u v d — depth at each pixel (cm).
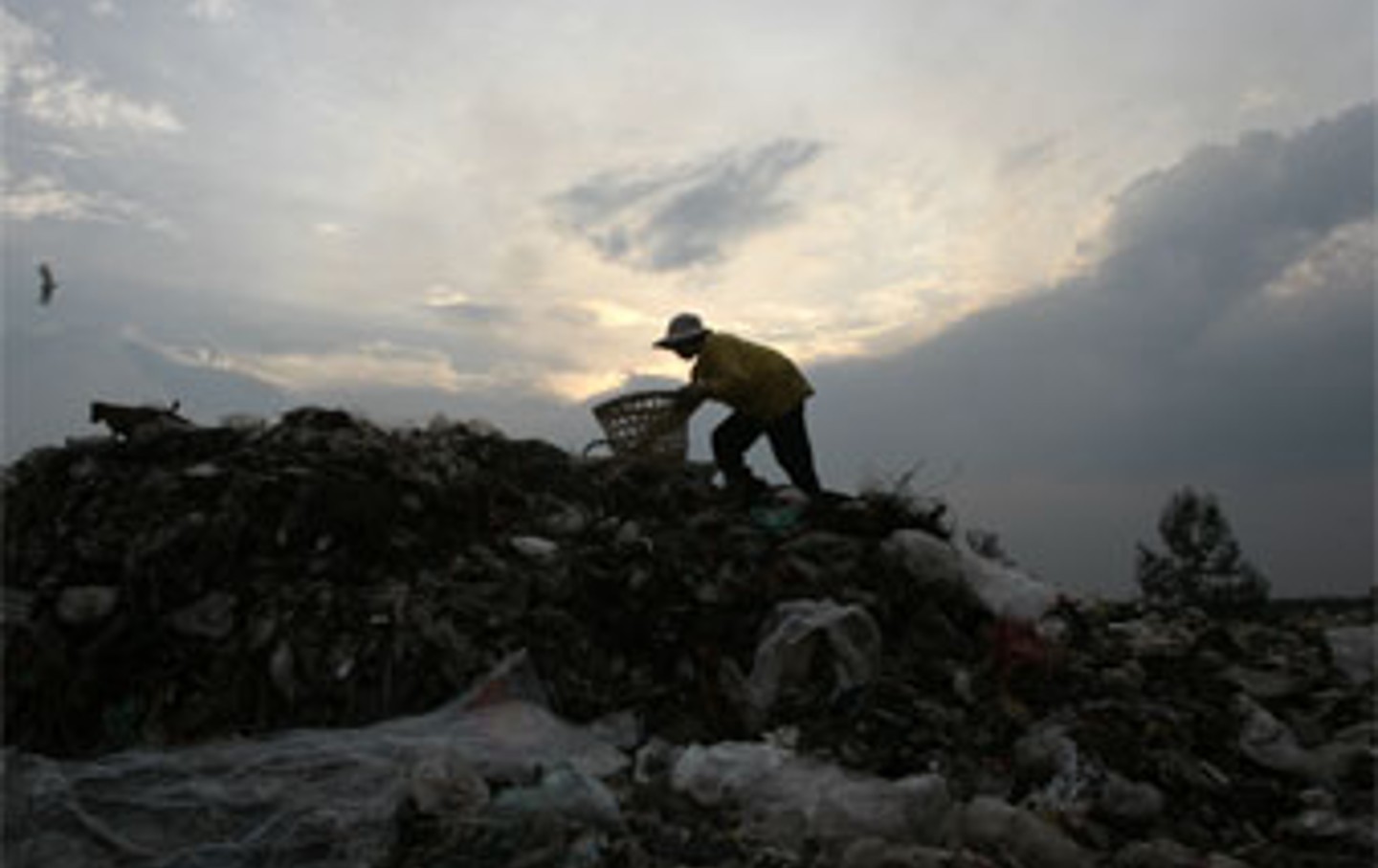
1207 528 1819
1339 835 364
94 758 408
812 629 459
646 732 447
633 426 686
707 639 479
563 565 519
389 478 542
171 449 551
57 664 432
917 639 515
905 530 563
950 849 337
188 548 472
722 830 355
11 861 310
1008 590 545
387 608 467
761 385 689
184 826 331
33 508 499
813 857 335
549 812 332
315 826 329
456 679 447
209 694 434
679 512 637
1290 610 838
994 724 446
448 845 316
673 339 714
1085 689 482
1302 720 470
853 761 400
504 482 617
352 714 435
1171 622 697
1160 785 402
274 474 517
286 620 454
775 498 691
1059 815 365
